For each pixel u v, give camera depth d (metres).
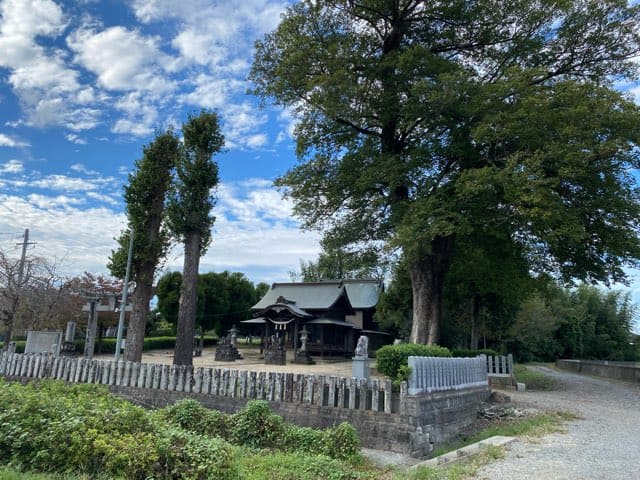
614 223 18.64
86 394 12.26
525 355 47.81
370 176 20.09
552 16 20.02
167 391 13.66
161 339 48.31
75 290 33.84
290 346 40.78
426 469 7.20
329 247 23.88
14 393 7.72
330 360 38.91
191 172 19.19
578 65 21.36
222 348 35.62
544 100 16.84
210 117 19.70
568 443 9.12
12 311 27.62
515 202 16.72
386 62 20.47
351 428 9.28
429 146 20.72
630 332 59.25
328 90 19.34
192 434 7.54
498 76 21.62
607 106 16.98
